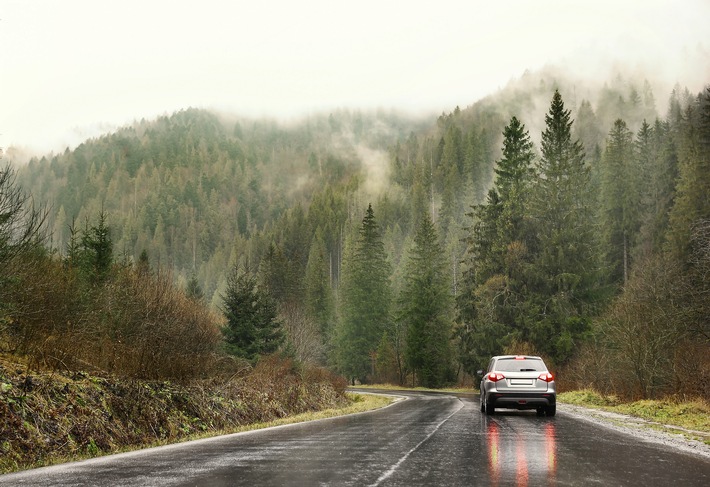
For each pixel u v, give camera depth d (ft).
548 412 63.72
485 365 187.32
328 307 333.01
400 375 268.82
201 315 72.33
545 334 163.63
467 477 25.30
